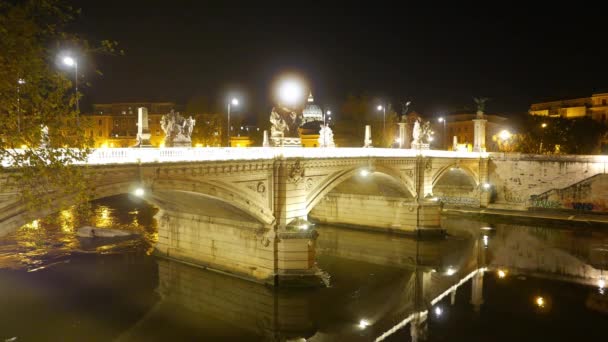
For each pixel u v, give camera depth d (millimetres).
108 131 113000
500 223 68500
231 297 36750
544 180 74188
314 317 34312
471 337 30984
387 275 44469
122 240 50969
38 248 47219
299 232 36938
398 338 30781
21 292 35594
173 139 31078
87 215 19391
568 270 46688
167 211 44469
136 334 29984
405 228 59500
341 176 45125
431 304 37281
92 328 30281
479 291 40531
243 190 34344
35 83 16094
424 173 60000
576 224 64500
